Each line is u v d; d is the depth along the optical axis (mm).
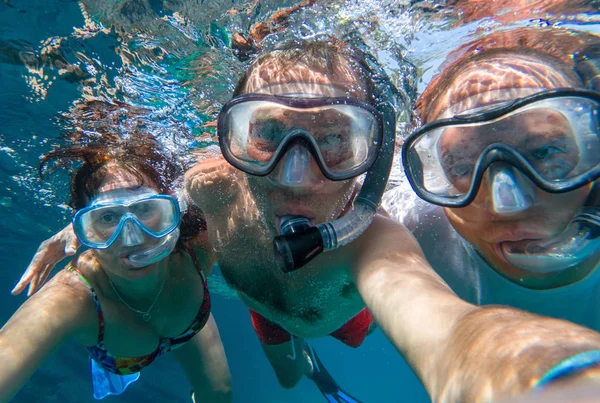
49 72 784
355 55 444
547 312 399
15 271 4758
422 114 512
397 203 591
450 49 516
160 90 735
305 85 356
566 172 309
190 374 803
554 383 120
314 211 358
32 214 2193
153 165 623
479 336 168
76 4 614
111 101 792
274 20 517
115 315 531
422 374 203
